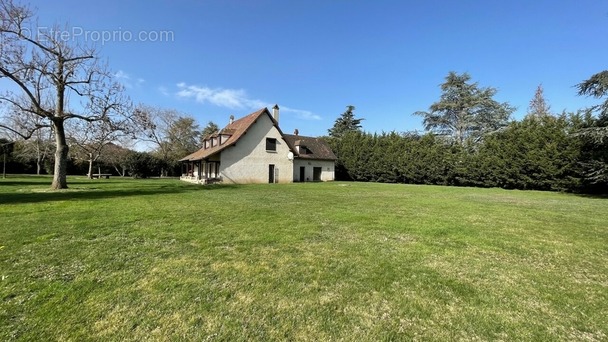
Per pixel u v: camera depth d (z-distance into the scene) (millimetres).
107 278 3619
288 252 4840
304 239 5664
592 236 6293
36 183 19953
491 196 16391
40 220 6809
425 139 33688
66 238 5336
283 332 2609
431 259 4629
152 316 2803
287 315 2896
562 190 20875
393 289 3527
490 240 5840
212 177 27328
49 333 2480
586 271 4223
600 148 17688
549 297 3381
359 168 38094
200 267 4078
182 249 4855
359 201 12305
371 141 38094
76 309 2875
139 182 24938
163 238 5512
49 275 3652
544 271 4211
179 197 12508
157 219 7273
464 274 4043
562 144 20984
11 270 3773
